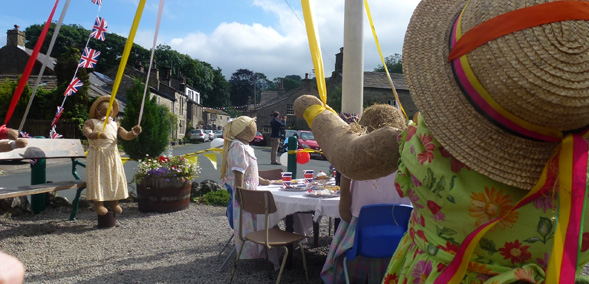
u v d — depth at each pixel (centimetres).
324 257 432
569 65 85
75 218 591
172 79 5634
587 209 99
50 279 357
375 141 126
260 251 385
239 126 396
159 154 816
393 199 293
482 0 96
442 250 112
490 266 108
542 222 102
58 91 2086
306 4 275
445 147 102
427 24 114
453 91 103
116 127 562
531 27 87
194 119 5978
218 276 371
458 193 104
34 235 500
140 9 413
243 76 11494
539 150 100
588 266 393
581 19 86
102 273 373
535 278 102
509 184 99
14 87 2098
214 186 775
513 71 88
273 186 440
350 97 479
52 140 597
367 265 314
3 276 38
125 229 537
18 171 1238
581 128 98
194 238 498
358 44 475
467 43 95
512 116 94
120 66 446
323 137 152
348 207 288
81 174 1126
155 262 407
